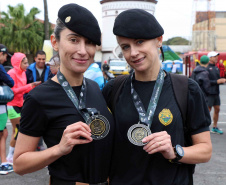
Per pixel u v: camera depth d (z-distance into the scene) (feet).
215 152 15.89
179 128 4.89
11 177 12.46
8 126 22.04
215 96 19.92
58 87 4.77
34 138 4.65
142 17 4.70
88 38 4.56
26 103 4.59
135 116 4.99
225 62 68.59
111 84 5.67
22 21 75.15
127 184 4.92
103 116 4.75
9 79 12.60
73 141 4.21
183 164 5.01
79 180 4.72
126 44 4.87
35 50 77.25
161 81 5.08
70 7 4.55
